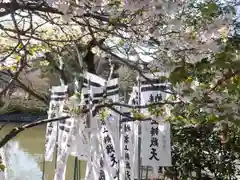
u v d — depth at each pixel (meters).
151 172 7.32
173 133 6.60
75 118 5.36
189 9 2.46
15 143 14.86
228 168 6.39
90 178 5.83
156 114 3.98
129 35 2.77
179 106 3.19
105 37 3.09
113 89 5.35
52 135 6.84
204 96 2.64
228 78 2.30
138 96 5.19
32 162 11.98
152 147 5.48
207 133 6.42
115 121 5.54
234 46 2.40
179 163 6.68
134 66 2.69
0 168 3.47
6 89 3.07
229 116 2.67
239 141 6.02
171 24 2.44
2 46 3.78
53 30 4.07
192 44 2.37
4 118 11.91
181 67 2.31
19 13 2.66
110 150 5.56
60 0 2.29
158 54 2.64
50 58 5.89
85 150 5.88
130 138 5.74
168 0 2.29
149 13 2.36
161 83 3.47
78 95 5.64
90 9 2.38
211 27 2.38
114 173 5.58
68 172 10.00
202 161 6.53
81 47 4.31
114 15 2.40
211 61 2.26
